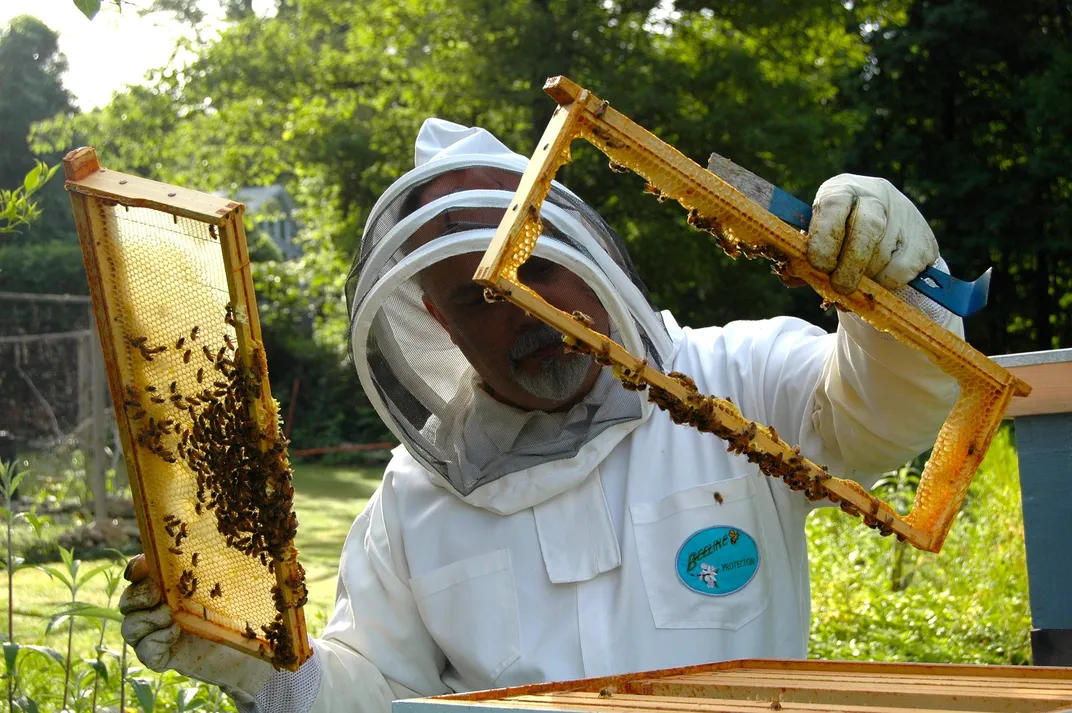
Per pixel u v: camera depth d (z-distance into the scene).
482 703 1.46
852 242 1.78
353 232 19.75
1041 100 18.61
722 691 1.66
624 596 2.45
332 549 11.05
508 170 2.44
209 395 1.94
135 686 2.72
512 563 2.49
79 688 3.25
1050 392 3.36
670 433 2.58
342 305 23.28
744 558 2.49
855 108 21.17
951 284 1.90
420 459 2.52
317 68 20.06
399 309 2.54
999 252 19.84
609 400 2.50
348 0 19.64
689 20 17.92
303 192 21.00
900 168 21.11
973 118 21.22
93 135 22.00
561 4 17.25
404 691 2.62
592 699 1.55
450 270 2.36
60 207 28.89
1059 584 3.38
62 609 2.45
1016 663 5.39
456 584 2.52
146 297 1.97
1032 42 20.27
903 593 6.57
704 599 2.43
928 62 20.70
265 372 1.89
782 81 17.44
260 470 1.93
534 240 1.63
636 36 17.23
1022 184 19.56
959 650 5.60
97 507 11.53
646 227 17.25
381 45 19.89
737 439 1.81
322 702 2.44
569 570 2.47
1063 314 21.27
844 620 6.03
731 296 17.61
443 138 2.89
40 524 2.97
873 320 1.89
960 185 19.66
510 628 2.46
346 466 23.11
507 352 2.39
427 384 2.60
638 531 2.48
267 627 2.06
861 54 19.84
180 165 23.17
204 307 1.93
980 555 6.63
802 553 2.65
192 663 2.25
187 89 20.44
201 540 2.14
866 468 2.46
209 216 1.76
